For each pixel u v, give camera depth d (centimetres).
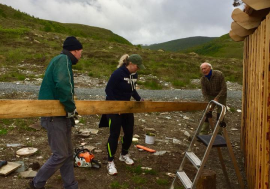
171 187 384
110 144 421
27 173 405
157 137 640
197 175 324
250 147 408
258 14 369
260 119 311
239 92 1398
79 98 974
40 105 291
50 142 315
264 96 288
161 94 1193
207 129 623
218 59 3073
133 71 426
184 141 629
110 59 2375
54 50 2628
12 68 1686
